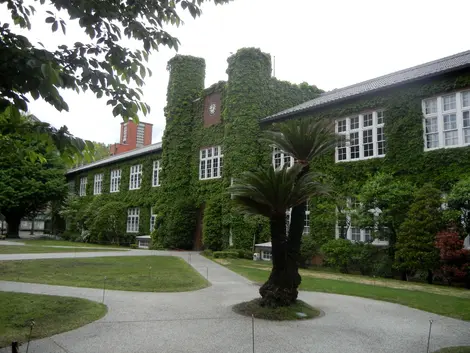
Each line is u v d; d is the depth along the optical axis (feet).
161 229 90.99
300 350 18.52
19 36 12.26
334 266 56.18
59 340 19.43
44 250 72.95
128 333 20.83
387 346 19.47
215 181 84.33
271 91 80.64
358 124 61.67
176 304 28.35
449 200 42.86
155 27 16.78
